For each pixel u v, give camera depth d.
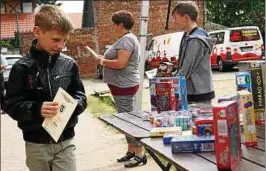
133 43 5.07
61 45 2.94
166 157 2.47
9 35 30.12
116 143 6.82
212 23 19.69
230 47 17.77
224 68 18.41
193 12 4.30
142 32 6.83
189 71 4.16
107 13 23.53
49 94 3.00
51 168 3.05
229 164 2.15
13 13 31.91
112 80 5.16
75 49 23.11
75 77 3.13
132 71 5.15
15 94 2.95
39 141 2.98
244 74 3.00
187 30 4.35
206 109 3.40
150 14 23.56
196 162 2.33
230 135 2.18
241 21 16.62
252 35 17.44
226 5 17.45
